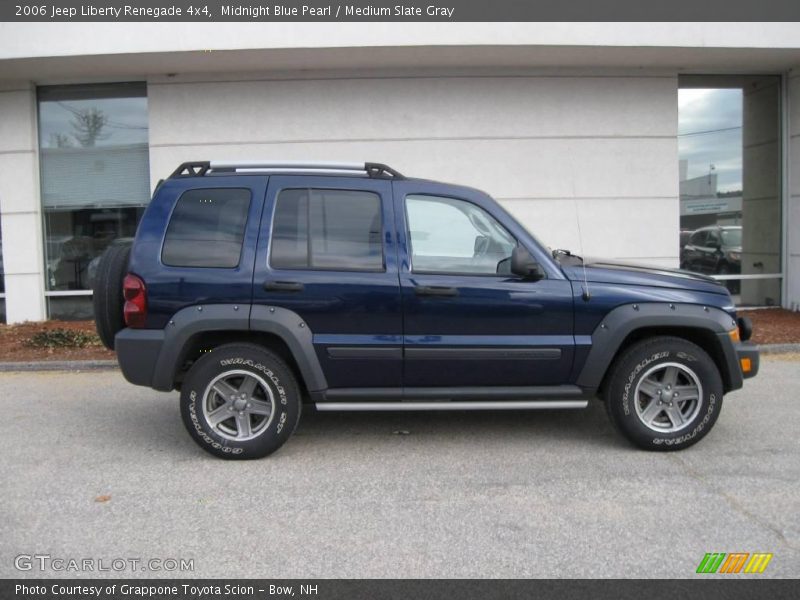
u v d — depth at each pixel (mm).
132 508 4070
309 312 4742
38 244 10797
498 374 4863
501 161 10523
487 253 4891
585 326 4824
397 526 3805
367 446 5184
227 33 9203
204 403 4781
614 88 10547
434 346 4770
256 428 4855
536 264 4742
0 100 10594
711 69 10820
